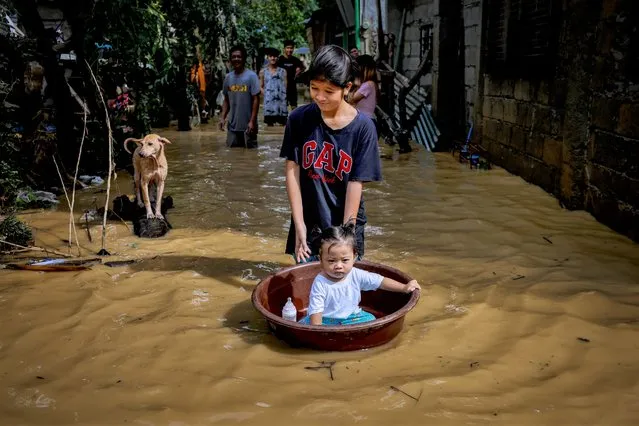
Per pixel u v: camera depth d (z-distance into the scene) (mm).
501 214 6293
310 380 3064
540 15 7457
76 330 3678
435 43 10930
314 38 26172
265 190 7594
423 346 3434
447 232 5723
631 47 5309
